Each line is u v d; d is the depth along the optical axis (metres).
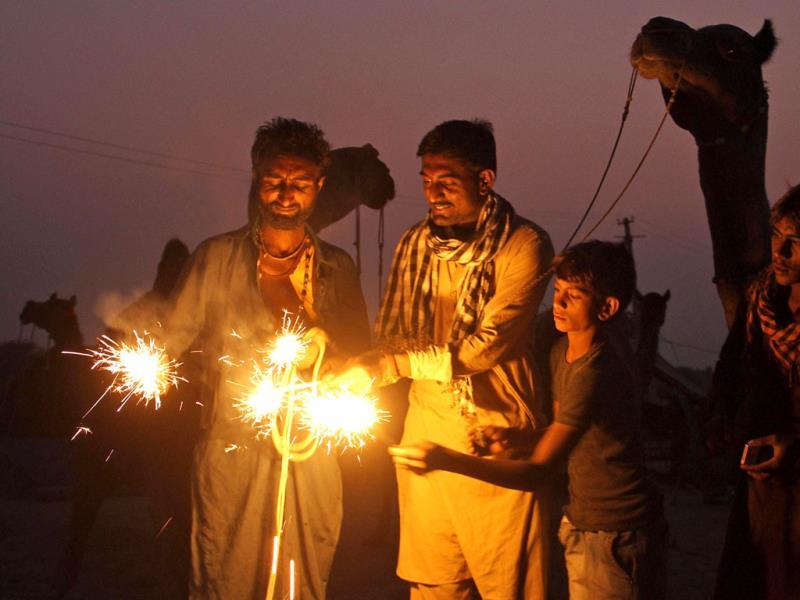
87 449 6.62
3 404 7.52
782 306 3.85
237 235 4.59
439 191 4.41
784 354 3.78
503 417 4.50
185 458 5.93
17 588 6.90
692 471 11.36
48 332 7.45
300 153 4.40
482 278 4.45
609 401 4.04
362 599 6.62
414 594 4.65
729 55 4.52
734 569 3.93
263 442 4.38
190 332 4.54
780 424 3.83
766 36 4.79
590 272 4.07
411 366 4.30
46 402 7.38
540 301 4.44
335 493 4.54
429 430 4.54
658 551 4.09
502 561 4.43
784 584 3.74
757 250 4.74
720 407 4.24
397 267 4.70
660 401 11.84
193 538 4.40
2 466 12.29
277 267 4.57
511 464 3.90
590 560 4.05
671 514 10.50
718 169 4.73
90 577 7.23
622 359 4.20
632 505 4.02
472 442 4.44
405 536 4.62
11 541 8.66
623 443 4.05
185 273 4.58
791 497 3.74
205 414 4.48
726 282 4.82
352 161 7.77
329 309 4.68
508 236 4.46
